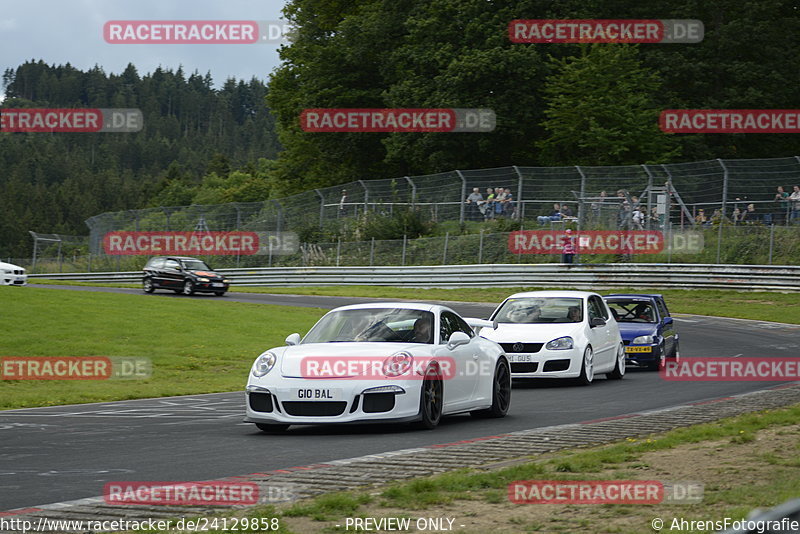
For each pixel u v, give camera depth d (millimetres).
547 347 50688
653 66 172375
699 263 118812
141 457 27328
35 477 23844
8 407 43812
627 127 152250
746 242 119125
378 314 35906
